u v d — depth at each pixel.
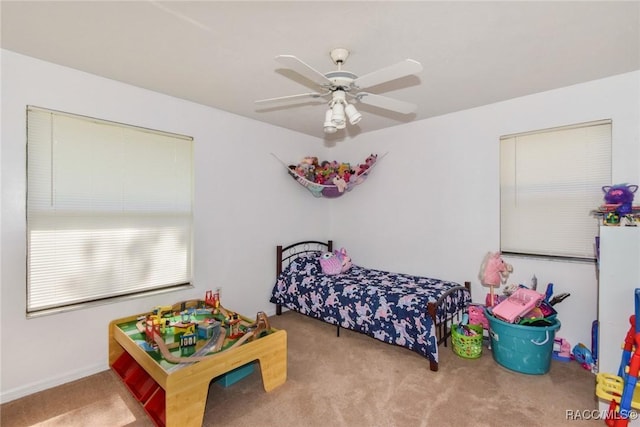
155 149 2.85
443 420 1.94
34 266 2.26
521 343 2.46
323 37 1.89
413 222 3.72
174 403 1.73
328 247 4.50
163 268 2.92
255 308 3.68
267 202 3.80
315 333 3.28
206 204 3.20
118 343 2.57
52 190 2.32
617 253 2.00
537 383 2.35
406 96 2.90
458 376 2.44
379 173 4.05
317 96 2.07
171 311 2.70
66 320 2.37
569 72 2.41
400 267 3.84
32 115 2.23
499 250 3.10
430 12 1.65
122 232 2.67
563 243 2.78
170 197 2.96
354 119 1.91
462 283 3.33
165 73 2.43
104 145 2.56
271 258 3.86
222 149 3.32
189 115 3.04
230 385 2.32
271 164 3.84
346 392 2.23
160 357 1.97
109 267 2.60
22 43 2.01
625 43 1.97
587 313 2.65
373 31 1.83
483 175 3.18
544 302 2.62
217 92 2.81
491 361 2.68
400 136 3.84
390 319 2.73
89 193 2.49
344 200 4.45
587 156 2.66
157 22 1.76
